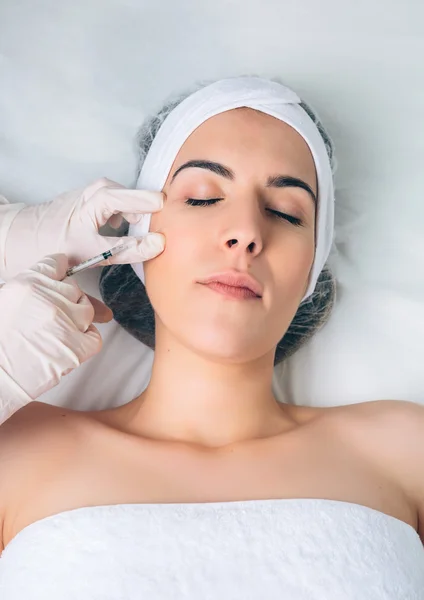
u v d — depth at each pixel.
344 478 1.50
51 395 1.78
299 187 1.57
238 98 1.58
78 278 1.84
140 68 1.98
